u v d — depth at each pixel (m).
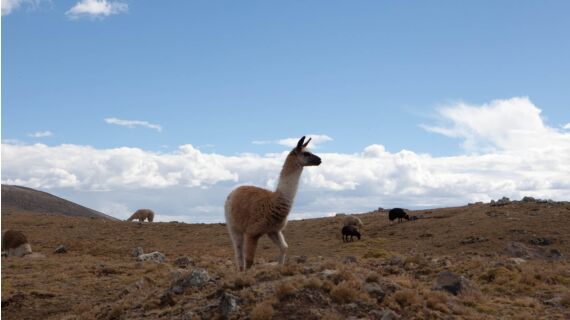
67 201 155.12
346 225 48.16
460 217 50.75
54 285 19.09
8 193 137.50
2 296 17.22
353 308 11.09
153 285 16.66
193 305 11.88
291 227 57.50
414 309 11.57
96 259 29.70
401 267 19.75
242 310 10.98
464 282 14.67
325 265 13.54
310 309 10.84
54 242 42.75
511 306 13.85
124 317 12.40
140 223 62.38
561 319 12.70
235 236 14.27
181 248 44.06
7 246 31.80
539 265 20.91
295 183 13.36
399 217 53.38
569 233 41.81
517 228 43.84
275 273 12.86
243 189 14.12
